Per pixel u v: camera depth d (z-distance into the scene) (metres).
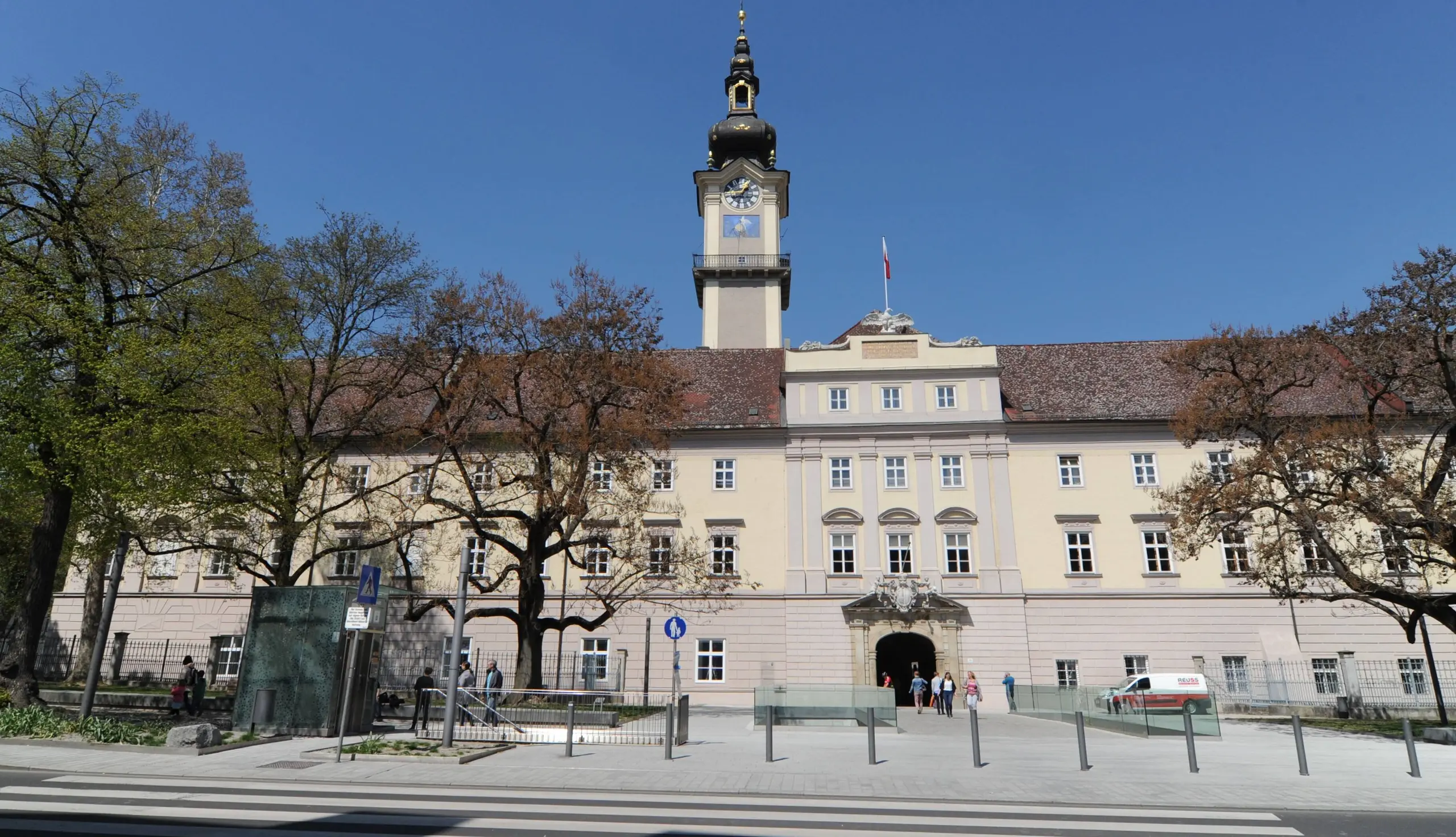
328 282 31.16
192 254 24.22
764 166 69.50
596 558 41.78
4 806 10.77
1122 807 12.37
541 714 21.55
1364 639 38.28
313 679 19.89
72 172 22.22
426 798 12.13
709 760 17.38
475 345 31.03
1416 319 26.34
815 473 42.69
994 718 34.31
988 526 41.12
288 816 10.64
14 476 22.08
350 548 30.36
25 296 20.56
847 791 13.50
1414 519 26.75
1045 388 45.56
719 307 62.16
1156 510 40.97
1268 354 31.11
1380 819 11.72
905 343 44.44
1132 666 39.16
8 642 23.23
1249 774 16.09
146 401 21.17
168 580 43.00
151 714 25.23
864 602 39.94
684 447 43.78
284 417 28.06
